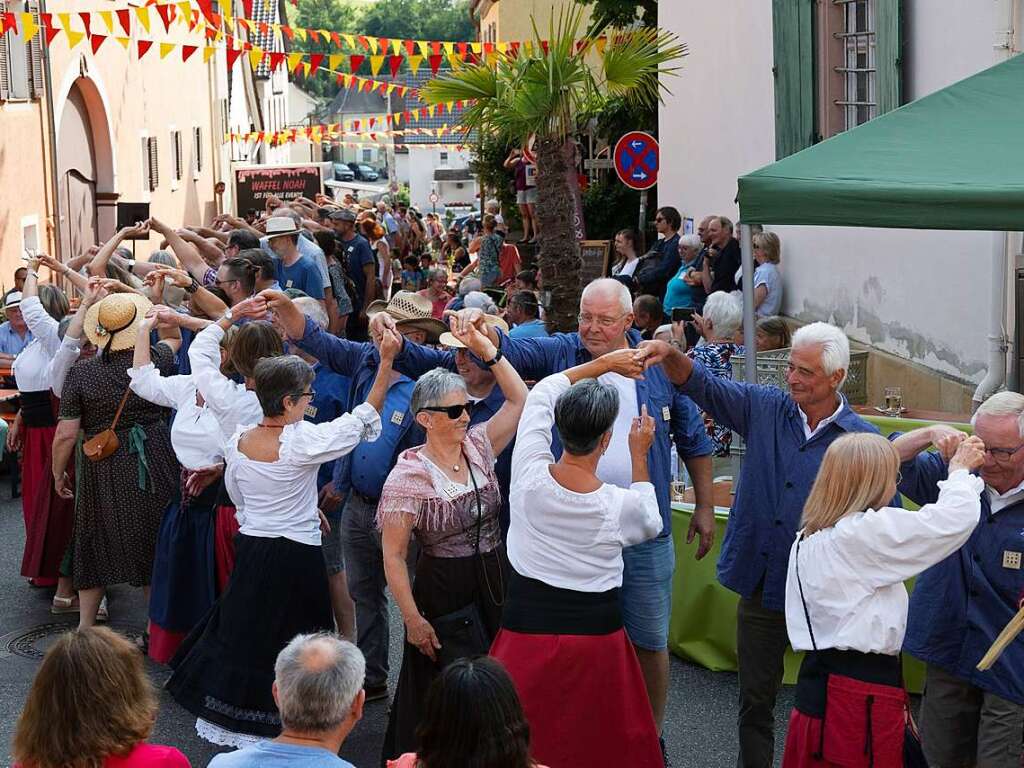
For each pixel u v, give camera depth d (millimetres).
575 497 4742
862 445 4523
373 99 108125
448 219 68500
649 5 21672
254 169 31609
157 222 9867
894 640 4461
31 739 3518
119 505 7332
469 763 3607
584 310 5664
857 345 11469
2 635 7953
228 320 6527
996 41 8812
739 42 14492
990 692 4980
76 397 7301
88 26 16156
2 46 18891
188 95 33062
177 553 6832
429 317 7043
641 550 5570
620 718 4816
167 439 7469
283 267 11945
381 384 5914
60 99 21812
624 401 5586
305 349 6516
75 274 9297
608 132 22297
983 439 4867
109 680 3543
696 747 6258
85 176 24281
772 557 5324
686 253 12930
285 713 3803
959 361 9609
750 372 6637
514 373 5488
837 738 4480
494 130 12266
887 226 6082
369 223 22344
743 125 14477
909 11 10391
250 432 5930
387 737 5395
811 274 12641
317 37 18797
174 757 3639
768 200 6336
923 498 5172
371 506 6484
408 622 5176
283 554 5871
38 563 8273
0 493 11586
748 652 5484
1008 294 8844
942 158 6301
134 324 7305
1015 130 6543
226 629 5910
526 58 11719
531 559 4820
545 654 4758
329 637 3949
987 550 5012
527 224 24578
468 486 5277
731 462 8250
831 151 6543
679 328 9055
